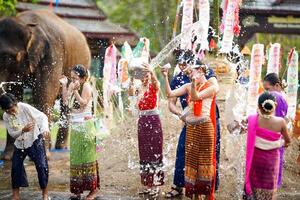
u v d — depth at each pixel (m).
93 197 7.30
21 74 10.24
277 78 7.55
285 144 6.61
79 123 7.18
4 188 7.95
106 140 10.36
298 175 8.77
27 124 6.98
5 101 6.90
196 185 6.83
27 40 10.08
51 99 10.69
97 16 23.75
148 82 7.39
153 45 24.56
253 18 18.73
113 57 11.82
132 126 10.56
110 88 11.80
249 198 6.66
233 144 8.84
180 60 7.80
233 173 8.48
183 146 7.34
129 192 7.74
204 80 6.77
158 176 7.50
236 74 10.20
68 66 11.60
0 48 9.80
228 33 9.51
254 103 8.94
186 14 9.33
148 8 25.94
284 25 18.91
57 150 11.03
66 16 22.95
